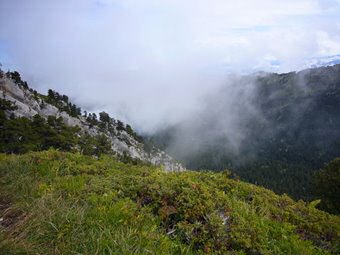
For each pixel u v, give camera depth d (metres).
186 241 5.22
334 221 6.89
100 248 4.33
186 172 8.66
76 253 4.20
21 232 4.54
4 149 41.22
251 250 5.08
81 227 4.82
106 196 6.17
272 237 5.73
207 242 5.05
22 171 7.86
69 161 9.19
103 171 8.75
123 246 4.36
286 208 7.09
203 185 7.11
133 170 9.39
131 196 6.47
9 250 3.98
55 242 4.43
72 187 6.86
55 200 5.73
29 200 5.94
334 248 5.86
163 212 5.75
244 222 5.67
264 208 6.84
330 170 25.48
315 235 6.17
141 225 5.18
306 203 7.91
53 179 7.49
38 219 4.88
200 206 5.77
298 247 5.40
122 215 5.40
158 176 7.45
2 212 5.46
